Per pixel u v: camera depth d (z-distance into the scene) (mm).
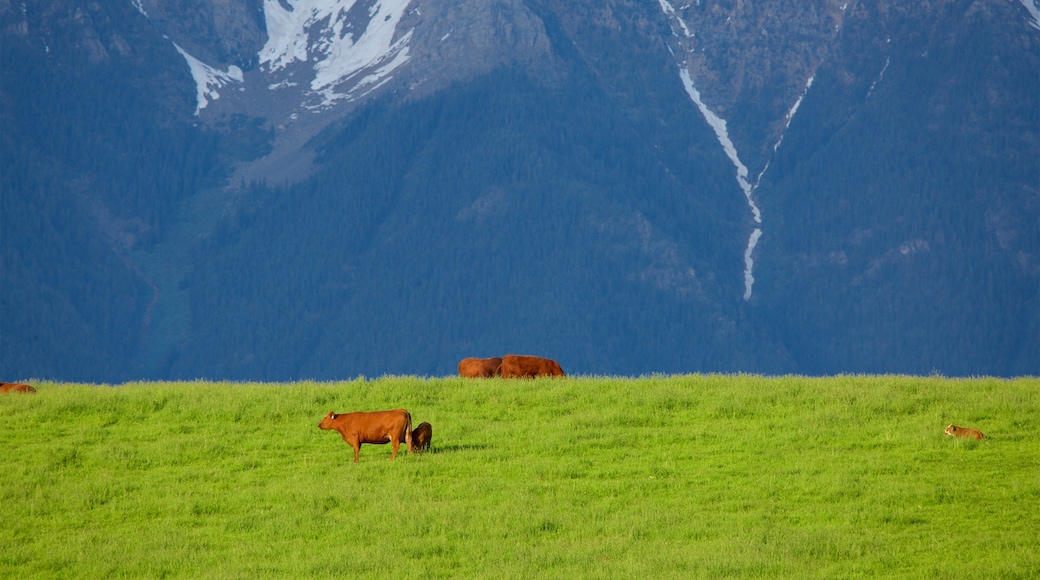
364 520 23484
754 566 20703
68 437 29641
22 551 22172
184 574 21297
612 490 25297
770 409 31484
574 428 30016
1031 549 21250
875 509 23500
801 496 24594
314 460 27688
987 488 24500
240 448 28703
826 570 20562
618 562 21203
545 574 20578
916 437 28000
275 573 21047
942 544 21672
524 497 24656
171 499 25062
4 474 26516
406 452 27797
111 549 22297
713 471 26344
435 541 22484
